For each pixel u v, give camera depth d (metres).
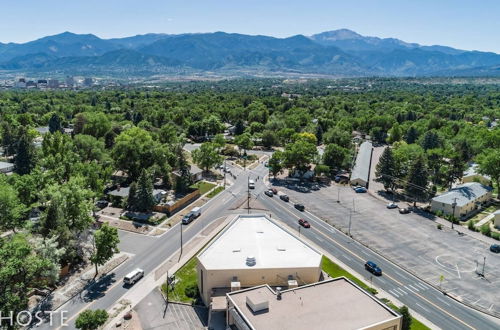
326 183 133.12
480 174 126.50
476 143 162.88
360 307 50.97
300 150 134.62
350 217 102.56
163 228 93.50
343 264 77.69
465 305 65.19
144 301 64.75
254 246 71.19
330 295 53.62
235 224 80.81
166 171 122.81
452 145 166.75
